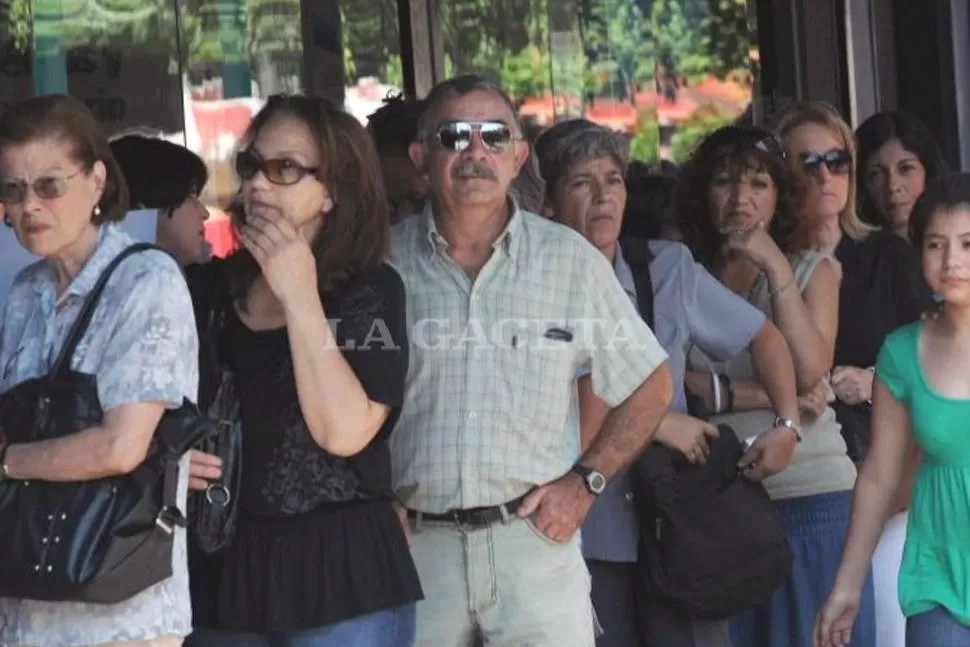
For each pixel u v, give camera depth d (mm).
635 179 13578
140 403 7820
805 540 11539
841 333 12789
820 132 12406
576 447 9664
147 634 7941
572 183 10805
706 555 10438
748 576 10516
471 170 9141
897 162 13938
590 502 9336
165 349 7930
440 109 9250
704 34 17625
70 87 15781
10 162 7953
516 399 9172
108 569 7629
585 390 9938
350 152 8695
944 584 9258
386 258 8914
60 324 8094
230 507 8445
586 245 9414
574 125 10953
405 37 16859
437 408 9188
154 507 7797
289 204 8570
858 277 12797
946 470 9320
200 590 8609
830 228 12594
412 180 11242
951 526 9258
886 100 17578
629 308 9469
